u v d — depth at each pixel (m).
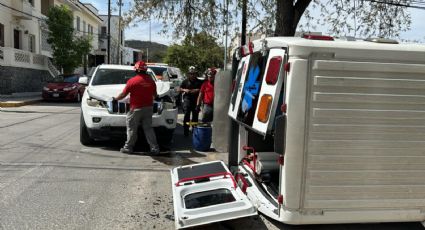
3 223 4.55
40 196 5.46
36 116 14.21
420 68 4.05
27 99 20.31
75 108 17.84
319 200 4.10
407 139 4.12
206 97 9.62
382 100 4.05
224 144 6.50
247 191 5.09
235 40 12.77
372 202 4.16
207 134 8.80
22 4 25.95
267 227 4.60
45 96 20.78
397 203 4.20
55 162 7.31
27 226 4.49
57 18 27.56
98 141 9.45
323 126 4.01
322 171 4.07
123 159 7.80
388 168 4.14
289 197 4.09
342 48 3.96
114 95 8.59
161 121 8.75
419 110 4.11
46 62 28.98
